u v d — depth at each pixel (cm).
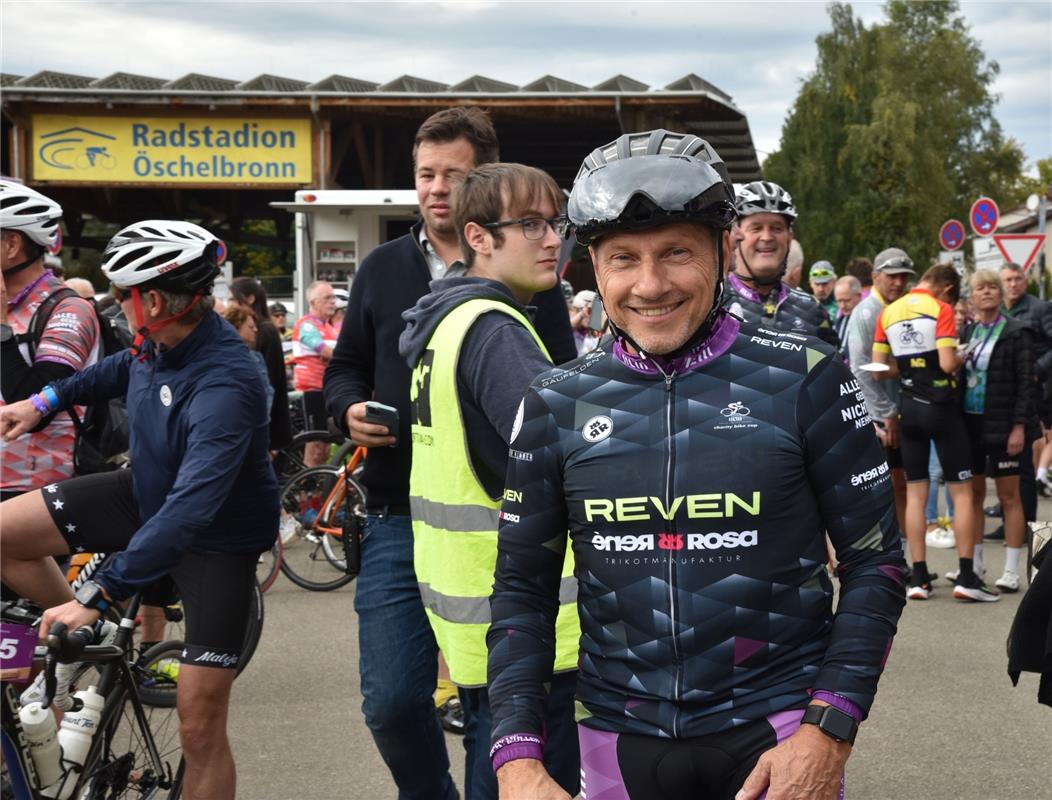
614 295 204
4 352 417
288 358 1394
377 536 347
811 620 200
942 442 752
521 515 216
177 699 354
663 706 201
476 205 306
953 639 660
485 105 2009
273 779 461
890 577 199
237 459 338
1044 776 453
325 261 1616
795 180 5128
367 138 2369
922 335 746
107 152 2109
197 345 344
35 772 345
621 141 211
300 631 711
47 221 425
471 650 289
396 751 340
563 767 288
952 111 5369
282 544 830
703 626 198
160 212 2644
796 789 187
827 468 200
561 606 279
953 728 510
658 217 197
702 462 199
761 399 201
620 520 202
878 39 5284
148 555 320
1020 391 764
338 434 982
